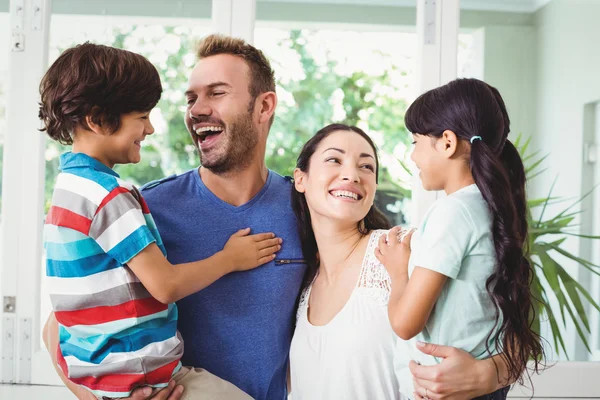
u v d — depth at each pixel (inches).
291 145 85.0
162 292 45.9
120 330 46.4
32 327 83.4
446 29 85.0
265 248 54.6
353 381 49.2
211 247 54.7
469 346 46.2
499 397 48.2
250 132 56.0
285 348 56.1
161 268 46.4
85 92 48.2
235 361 54.0
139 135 51.4
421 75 84.7
